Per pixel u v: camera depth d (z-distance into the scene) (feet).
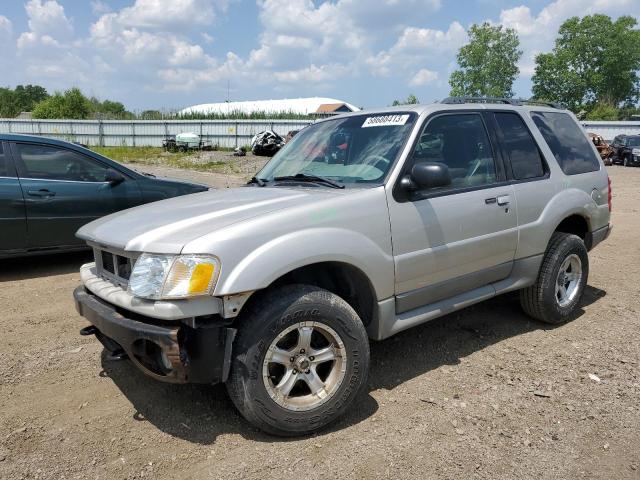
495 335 14.57
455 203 12.06
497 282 13.73
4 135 19.81
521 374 12.21
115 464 9.00
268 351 9.23
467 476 8.63
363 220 10.47
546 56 214.90
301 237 9.57
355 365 10.00
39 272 20.89
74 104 177.27
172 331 8.71
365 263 10.41
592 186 16.06
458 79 208.95
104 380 12.01
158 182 22.71
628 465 8.89
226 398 11.19
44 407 10.85
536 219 14.05
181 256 8.80
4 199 19.24
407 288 11.41
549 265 14.57
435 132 12.25
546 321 15.03
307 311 9.45
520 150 14.23
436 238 11.68
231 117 132.05
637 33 205.16
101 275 10.83
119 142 127.34
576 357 13.09
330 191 11.13
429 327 15.12
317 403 9.68
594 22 205.77
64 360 13.02
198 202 11.54
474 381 11.89
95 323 10.03
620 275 20.47
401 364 12.78
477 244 12.54
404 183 11.16
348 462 9.00
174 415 10.55
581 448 9.37
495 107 14.05
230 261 8.88
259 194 11.60
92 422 10.30
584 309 16.70
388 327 11.14
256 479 8.59
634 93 214.07
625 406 10.75
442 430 9.94
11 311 16.42
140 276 9.05
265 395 9.27
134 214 11.38
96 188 21.17
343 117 13.84
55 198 20.26
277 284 10.48
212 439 9.73
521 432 9.86
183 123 123.75
